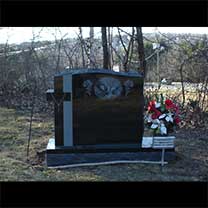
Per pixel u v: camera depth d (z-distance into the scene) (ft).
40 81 25.13
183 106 19.84
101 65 23.50
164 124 13.52
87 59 23.34
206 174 12.38
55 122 13.55
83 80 13.52
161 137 13.50
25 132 18.39
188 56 21.20
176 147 15.61
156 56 23.98
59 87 13.52
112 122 13.66
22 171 12.72
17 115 22.31
